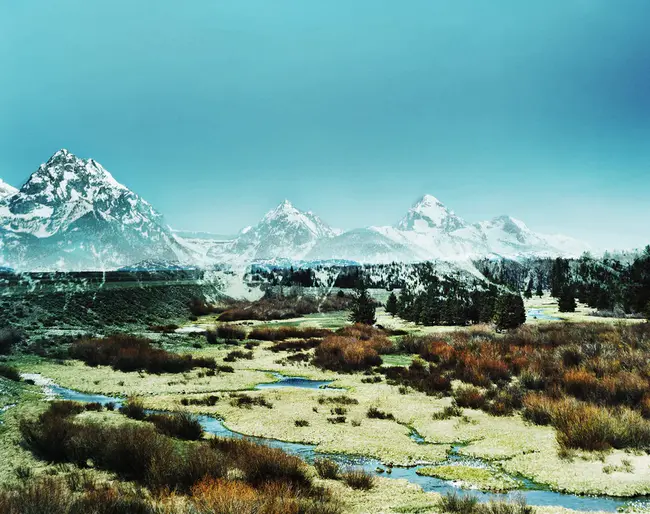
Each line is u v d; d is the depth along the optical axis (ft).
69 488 37.93
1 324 151.23
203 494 33.50
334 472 47.24
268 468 42.80
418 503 39.99
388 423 68.85
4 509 29.76
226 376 106.01
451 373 101.19
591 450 54.13
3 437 54.70
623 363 89.97
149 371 108.99
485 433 63.00
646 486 44.16
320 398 83.41
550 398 73.26
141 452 44.01
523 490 44.78
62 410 67.15
